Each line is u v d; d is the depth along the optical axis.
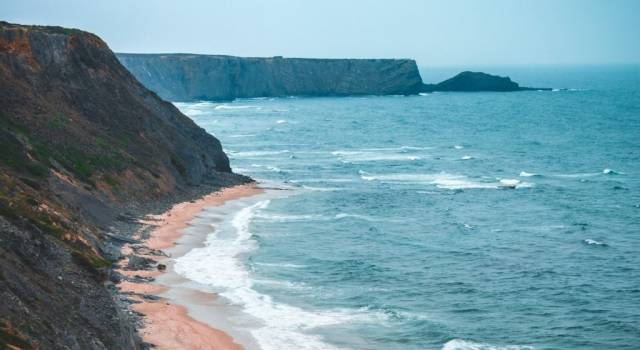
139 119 85.56
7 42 78.75
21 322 30.08
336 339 41.81
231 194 83.19
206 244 60.41
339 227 69.75
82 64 85.00
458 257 60.75
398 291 51.16
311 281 52.28
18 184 50.59
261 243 61.75
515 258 60.88
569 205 83.88
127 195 70.38
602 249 64.25
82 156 70.44
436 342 42.19
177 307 44.84
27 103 72.75
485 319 46.31
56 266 38.78
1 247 36.31
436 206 82.00
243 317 44.31
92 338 33.38
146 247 56.75
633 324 45.94
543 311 48.12
